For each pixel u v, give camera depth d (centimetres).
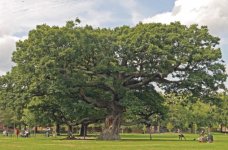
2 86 6575
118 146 4128
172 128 13000
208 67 6166
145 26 6112
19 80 6034
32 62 5766
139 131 13788
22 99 6175
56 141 5306
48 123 7562
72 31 5834
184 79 6172
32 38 5959
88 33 5916
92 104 6284
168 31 6153
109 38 6062
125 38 5994
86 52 5794
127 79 6212
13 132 11838
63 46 5728
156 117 7194
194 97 6469
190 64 6125
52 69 5569
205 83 6172
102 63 5875
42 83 5734
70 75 5809
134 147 3972
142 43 5834
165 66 5941
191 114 12425
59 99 6331
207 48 6162
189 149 3766
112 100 6266
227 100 12131
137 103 6059
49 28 5853
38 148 3669
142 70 6119
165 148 3869
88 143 4759
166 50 5809
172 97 7025
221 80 6172
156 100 6625
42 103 6544
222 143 5200
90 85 6025
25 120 8869
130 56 5978
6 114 11800
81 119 6969
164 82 6331
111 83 5856
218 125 13450
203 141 5609
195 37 6222
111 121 6259
